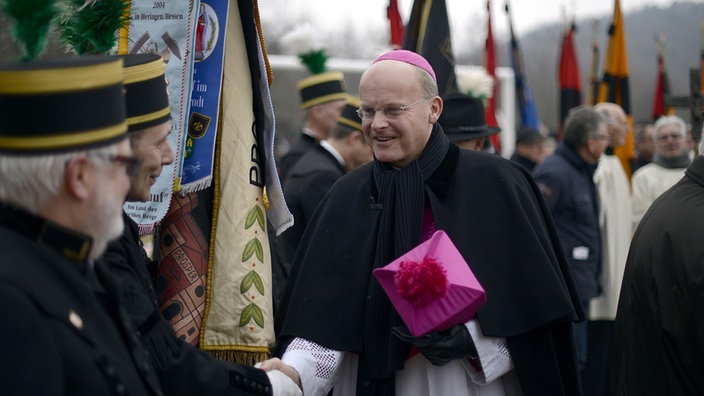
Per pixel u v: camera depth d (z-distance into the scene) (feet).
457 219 9.76
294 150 20.77
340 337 9.82
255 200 9.39
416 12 15.40
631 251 9.86
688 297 8.98
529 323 9.50
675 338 9.08
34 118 5.90
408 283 8.72
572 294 10.32
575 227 18.54
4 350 5.53
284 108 29.35
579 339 19.08
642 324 9.46
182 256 9.16
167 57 9.05
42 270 5.91
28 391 5.52
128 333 6.45
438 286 8.68
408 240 9.76
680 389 9.12
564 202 18.54
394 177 9.96
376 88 9.64
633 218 23.09
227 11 9.26
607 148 20.51
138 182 7.93
